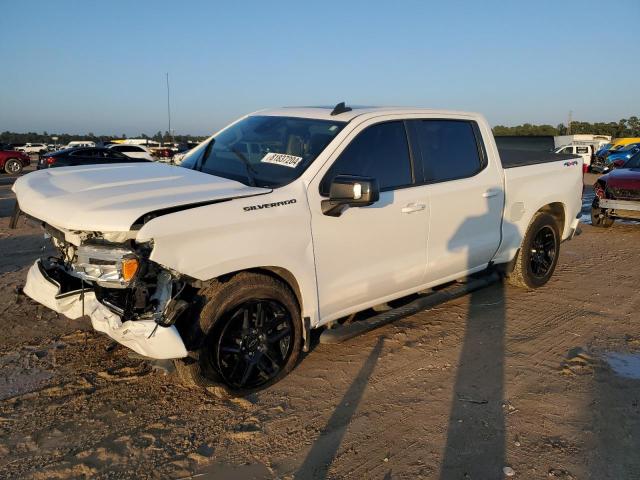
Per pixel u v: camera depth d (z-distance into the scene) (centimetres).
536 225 590
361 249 413
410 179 450
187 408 358
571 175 629
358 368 420
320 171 388
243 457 309
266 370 380
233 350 357
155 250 307
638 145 2847
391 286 445
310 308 391
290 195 369
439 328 502
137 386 385
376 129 431
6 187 1903
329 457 311
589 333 495
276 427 339
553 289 624
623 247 877
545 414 358
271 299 367
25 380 389
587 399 378
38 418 343
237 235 340
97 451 311
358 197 350
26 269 681
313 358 435
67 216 316
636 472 300
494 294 603
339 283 405
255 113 504
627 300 588
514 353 452
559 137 3753
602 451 319
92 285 359
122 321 326
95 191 346
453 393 385
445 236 480
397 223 434
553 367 427
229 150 446
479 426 344
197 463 303
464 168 503
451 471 299
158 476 292
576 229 656
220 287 344
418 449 319
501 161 560
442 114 491
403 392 385
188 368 341
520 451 318
